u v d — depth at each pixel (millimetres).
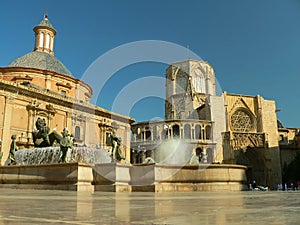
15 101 35156
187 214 3025
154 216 2822
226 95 63219
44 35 54375
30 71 43062
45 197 6406
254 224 2232
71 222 2336
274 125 65125
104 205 4250
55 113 39375
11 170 14578
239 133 61500
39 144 23047
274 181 61344
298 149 65625
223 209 3607
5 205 4055
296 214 3010
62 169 12875
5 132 33375
